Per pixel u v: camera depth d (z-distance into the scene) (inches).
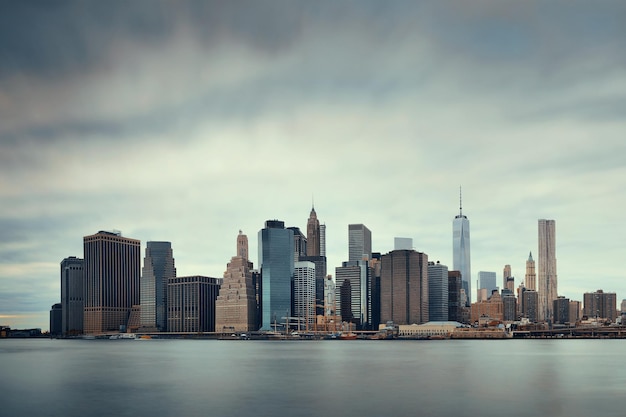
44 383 7455.7
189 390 6505.9
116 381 7613.2
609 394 6038.4
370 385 6924.2
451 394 6053.2
